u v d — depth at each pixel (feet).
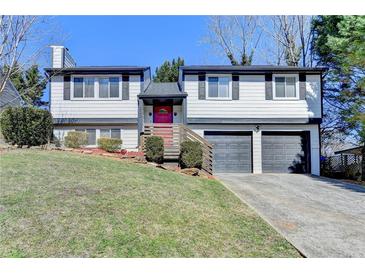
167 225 22.22
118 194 26.58
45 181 27.55
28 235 18.76
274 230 23.57
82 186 27.37
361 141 62.59
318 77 59.93
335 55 66.74
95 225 20.57
